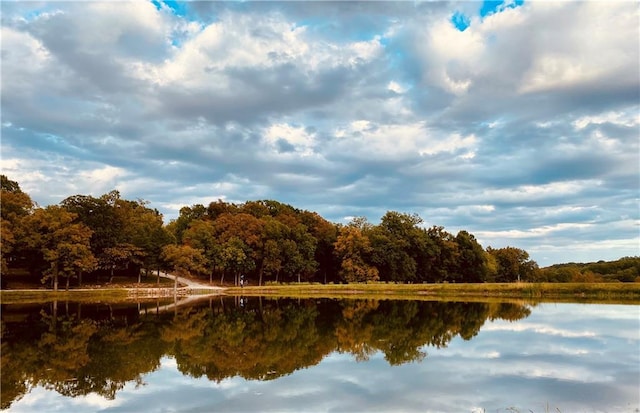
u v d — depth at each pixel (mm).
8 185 78812
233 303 58500
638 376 19500
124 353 25188
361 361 22984
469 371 20594
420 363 22359
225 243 91875
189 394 17453
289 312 46812
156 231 84312
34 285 72875
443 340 28688
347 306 53719
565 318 38500
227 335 31312
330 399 16625
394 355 24375
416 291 74812
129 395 17469
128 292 70375
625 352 24469
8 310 47156
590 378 19250
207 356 24375
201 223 98938
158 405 16234
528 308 47750
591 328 32781
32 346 27125
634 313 41781
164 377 20031
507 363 22109
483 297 64125
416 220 108750
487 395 16922
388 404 16031
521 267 122500
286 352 25422
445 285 73812
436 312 45312
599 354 24000
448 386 18172
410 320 39125
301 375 20219
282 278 109000
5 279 71375
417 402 16203
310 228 116812
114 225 79938
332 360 23250
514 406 15664
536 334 30391
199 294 77062
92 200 78188
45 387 18609
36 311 46344
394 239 101250
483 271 111500
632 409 15281
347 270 94938
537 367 21250
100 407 16141
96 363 22828
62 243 64812
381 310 48156
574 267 139000
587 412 15008
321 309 50094
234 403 16359
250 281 105688
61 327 34844
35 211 67312
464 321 37719
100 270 86062
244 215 102438
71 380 19625
